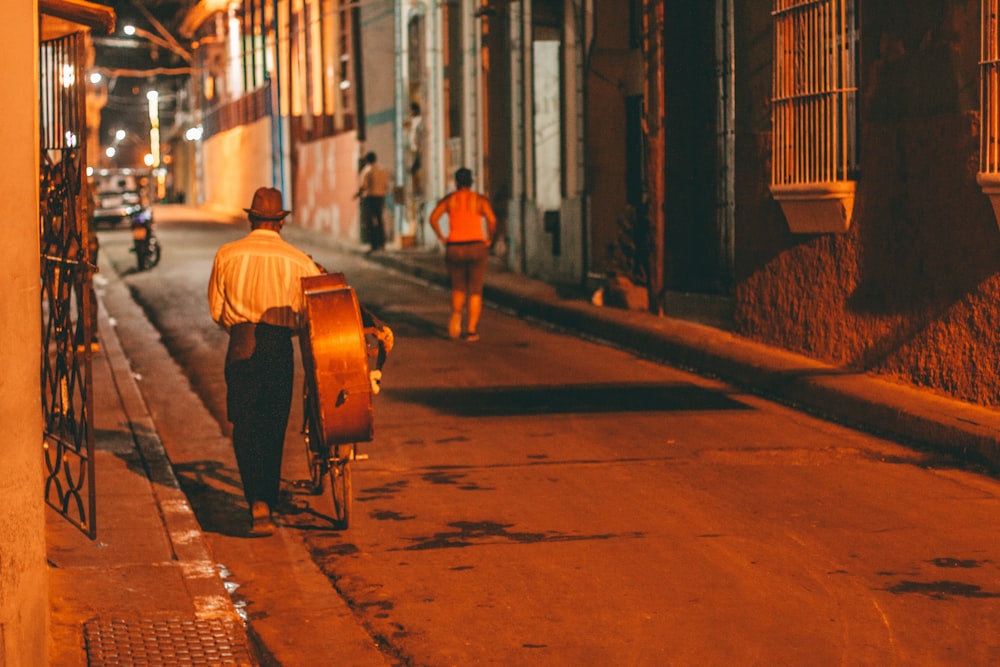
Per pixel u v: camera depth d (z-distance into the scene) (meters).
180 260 27.58
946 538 7.44
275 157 43.97
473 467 9.25
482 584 6.69
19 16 4.65
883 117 11.51
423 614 6.27
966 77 10.35
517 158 22.12
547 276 20.94
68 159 6.27
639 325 15.36
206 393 12.30
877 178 11.62
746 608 6.26
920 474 9.03
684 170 16.28
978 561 7.00
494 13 22.41
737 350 13.35
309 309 6.99
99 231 40.34
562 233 20.23
